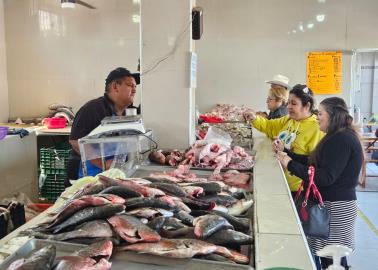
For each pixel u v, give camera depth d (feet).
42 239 4.50
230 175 7.72
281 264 3.59
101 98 9.72
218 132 10.44
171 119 10.05
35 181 14.37
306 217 8.61
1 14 19.92
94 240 4.44
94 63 20.04
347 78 19.67
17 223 9.14
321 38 19.61
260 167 8.14
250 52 20.08
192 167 8.43
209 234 4.51
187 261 4.08
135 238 4.33
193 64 10.10
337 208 9.02
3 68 20.15
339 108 8.82
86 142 7.66
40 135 17.22
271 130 12.53
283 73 20.01
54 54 20.15
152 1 9.77
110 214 4.73
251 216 5.48
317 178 8.61
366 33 19.30
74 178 9.59
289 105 10.68
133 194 5.33
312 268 3.51
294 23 19.69
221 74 20.39
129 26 19.66
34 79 20.31
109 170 7.13
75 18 19.84
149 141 9.26
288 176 10.00
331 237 9.07
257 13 19.83
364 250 13.17
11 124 19.34
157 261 4.14
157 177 7.06
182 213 5.15
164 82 9.98
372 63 30.04
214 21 20.10
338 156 8.61
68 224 4.73
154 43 9.89
